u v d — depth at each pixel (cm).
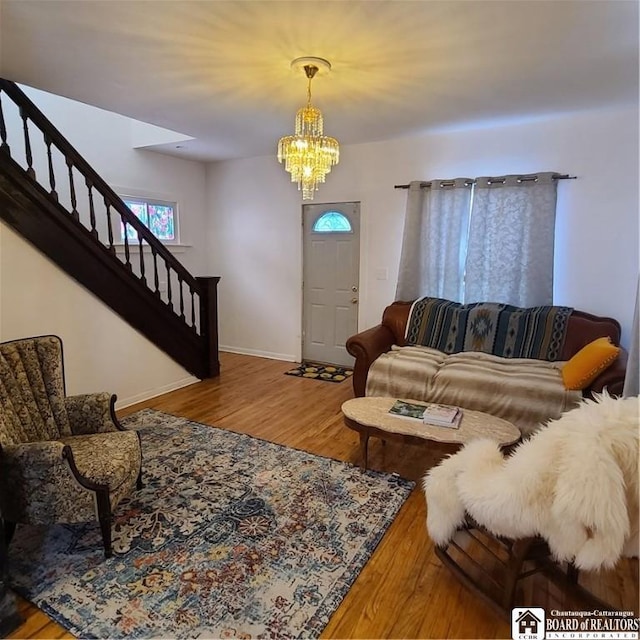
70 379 344
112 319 372
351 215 487
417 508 238
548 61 253
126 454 215
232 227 573
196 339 456
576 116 361
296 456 295
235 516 228
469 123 382
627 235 357
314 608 170
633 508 132
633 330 189
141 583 182
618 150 352
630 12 198
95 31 222
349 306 504
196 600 173
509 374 320
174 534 213
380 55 245
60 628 161
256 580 184
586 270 375
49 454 187
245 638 157
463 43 230
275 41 230
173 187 542
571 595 173
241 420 357
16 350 222
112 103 331
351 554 200
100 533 214
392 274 465
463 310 397
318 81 283
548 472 142
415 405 285
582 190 368
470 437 237
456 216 412
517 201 385
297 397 415
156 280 409
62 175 433
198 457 292
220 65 261
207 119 371
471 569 192
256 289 565
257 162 539
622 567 193
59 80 287
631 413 140
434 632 161
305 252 527
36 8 200
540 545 160
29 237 308
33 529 218
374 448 308
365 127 396
